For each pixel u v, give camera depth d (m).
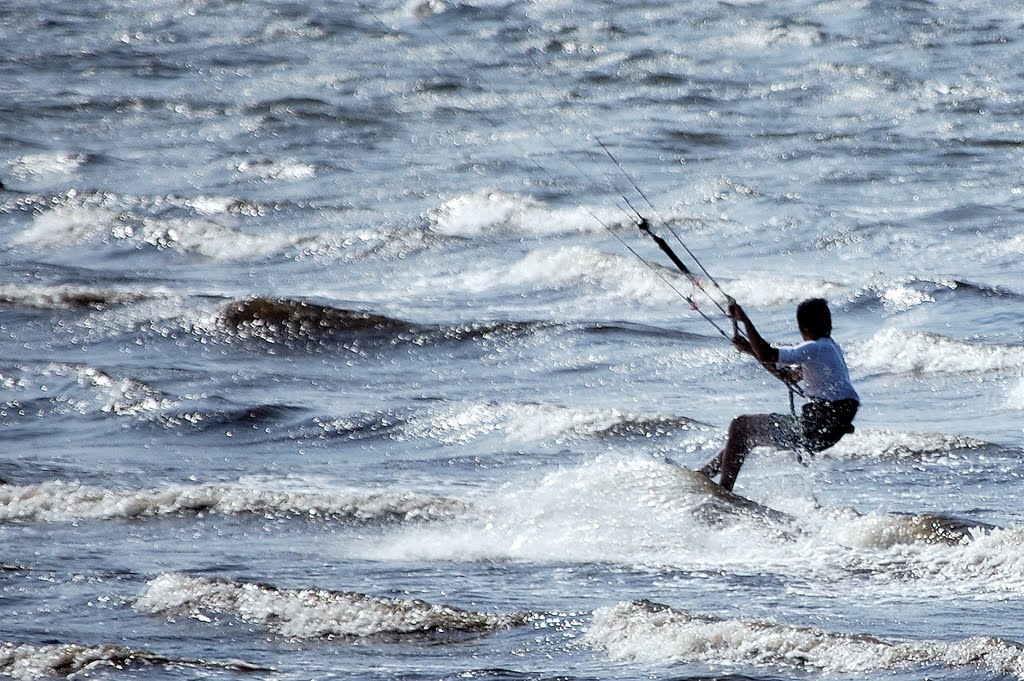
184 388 55.28
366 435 48.44
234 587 28.84
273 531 36.34
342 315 64.00
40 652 25.06
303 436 48.47
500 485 42.09
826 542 34.47
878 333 61.34
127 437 48.34
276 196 97.38
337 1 169.38
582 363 59.44
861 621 27.59
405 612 27.59
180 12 166.62
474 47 148.12
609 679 23.88
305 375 58.31
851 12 154.25
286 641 26.53
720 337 63.06
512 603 29.00
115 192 98.31
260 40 153.50
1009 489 40.47
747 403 53.09
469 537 35.62
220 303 64.75
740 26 150.88
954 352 58.72
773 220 87.06
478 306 70.56
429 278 77.12
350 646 26.20
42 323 64.44
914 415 51.41
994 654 24.36
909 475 41.97
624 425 48.28
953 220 86.50
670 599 29.36
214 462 45.38
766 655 25.03
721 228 86.00
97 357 60.62
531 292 73.50
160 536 35.72
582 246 83.00
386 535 35.94
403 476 43.56
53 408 51.38
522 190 96.69
